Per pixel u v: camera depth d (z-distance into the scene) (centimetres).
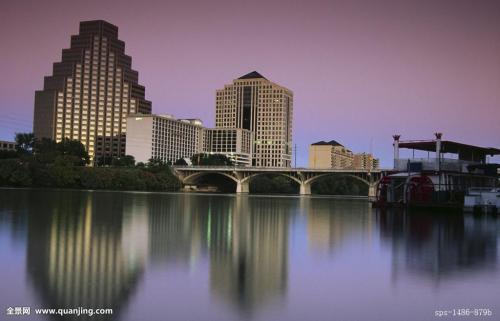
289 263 2897
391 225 5662
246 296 2116
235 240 3978
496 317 1892
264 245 3691
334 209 9625
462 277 2542
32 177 17388
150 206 8744
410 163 9169
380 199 9606
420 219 6656
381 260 3042
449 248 3616
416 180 8925
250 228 5103
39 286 2211
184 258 2986
